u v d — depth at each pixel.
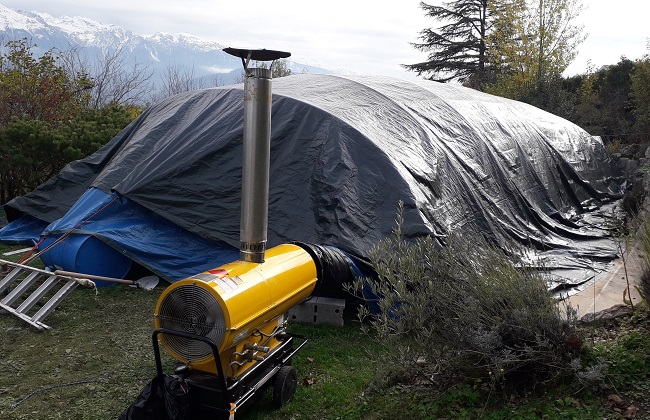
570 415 3.93
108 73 21.22
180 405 3.85
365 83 10.16
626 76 25.22
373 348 5.87
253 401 4.41
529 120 13.56
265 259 4.56
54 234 7.89
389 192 7.60
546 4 25.28
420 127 9.23
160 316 4.02
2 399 4.77
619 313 5.46
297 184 7.86
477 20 39.19
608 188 15.05
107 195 8.27
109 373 5.27
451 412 4.19
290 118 8.31
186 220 7.97
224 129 8.43
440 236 7.40
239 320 3.92
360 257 6.91
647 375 4.25
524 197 10.55
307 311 6.56
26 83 16.06
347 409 4.59
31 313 6.76
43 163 11.68
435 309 4.57
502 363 4.16
